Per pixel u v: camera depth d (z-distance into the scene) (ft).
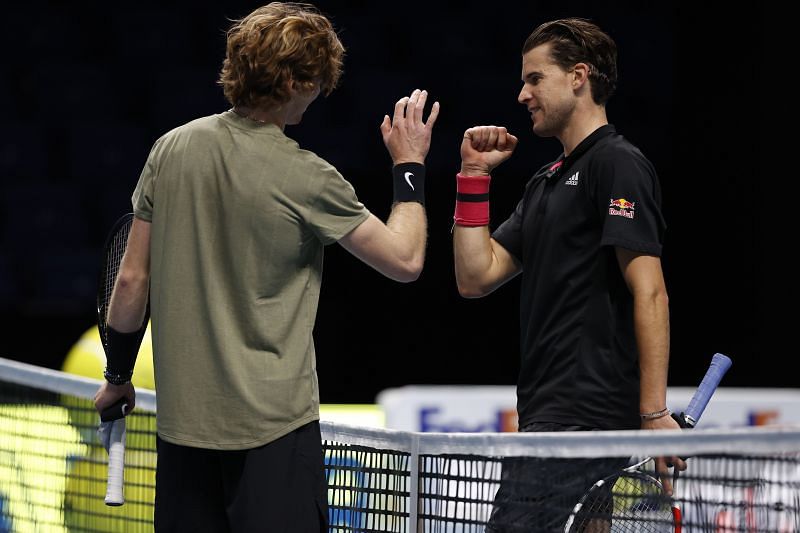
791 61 109.60
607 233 33.73
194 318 29.71
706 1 113.60
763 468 28.60
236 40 30.32
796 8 109.19
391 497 34.78
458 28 131.44
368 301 106.22
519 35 131.44
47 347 102.89
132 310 31.68
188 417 29.58
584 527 31.14
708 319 112.27
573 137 36.63
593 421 34.30
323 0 130.11
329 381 104.68
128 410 33.96
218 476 30.09
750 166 111.96
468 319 107.34
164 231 30.22
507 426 75.25
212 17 130.52
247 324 29.40
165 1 130.72
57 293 113.80
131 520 43.16
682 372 111.65
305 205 29.58
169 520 30.58
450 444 33.27
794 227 109.19
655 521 29.76
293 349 29.76
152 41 129.49
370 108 124.06
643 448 29.07
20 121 125.39
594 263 34.83
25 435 50.34
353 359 105.40
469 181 38.24
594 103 36.65
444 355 106.63
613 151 34.83
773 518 28.27
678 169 115.96
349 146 121.08
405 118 32.78
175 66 128.88
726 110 113.39
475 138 38.37
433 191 114.73
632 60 128.57
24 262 115.65
